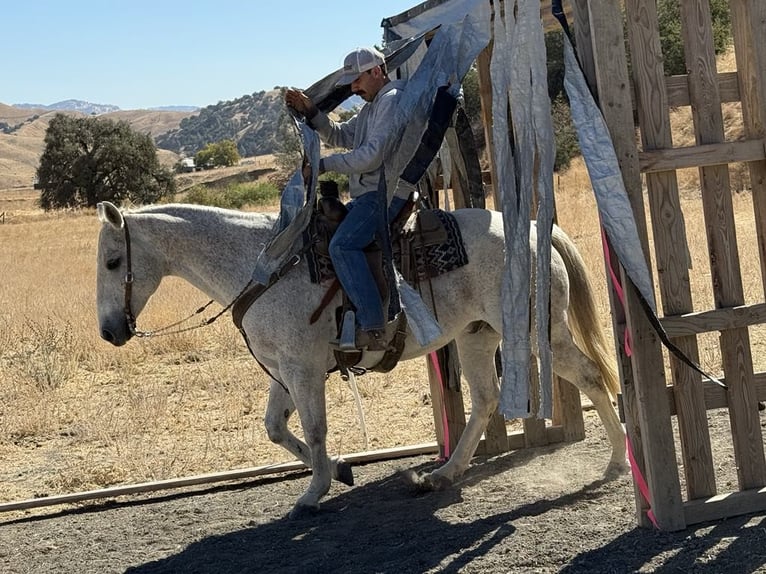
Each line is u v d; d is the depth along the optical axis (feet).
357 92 19.39
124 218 19.57
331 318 18.97
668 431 16.11
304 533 18.58
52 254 102.83
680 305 16.24
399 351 19.35
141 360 39.65
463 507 19.29
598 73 15.51
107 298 19.63
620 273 16.10
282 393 20.54
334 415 29.40
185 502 21.90
